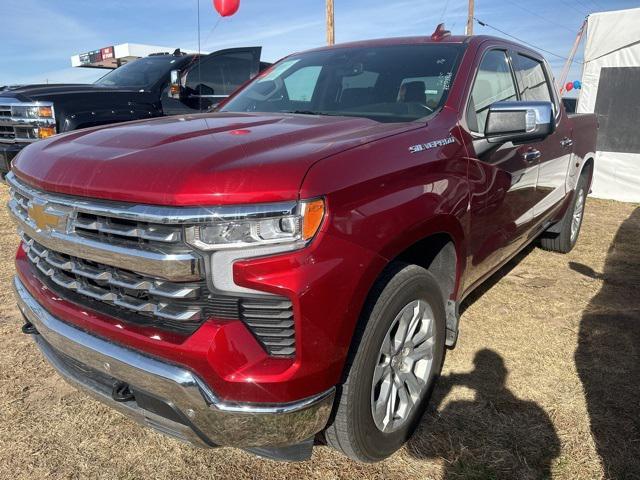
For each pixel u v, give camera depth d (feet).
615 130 28.99
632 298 13.92
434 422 8.57
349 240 6.01
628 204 28.27
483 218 9.26
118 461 7.74
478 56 10.18
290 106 10.68
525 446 8.04
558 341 11.39
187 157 6.00
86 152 6.79
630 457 7.80
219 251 5.57
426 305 7.83
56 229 6.63
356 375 6.55
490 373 10.05
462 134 8.71
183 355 5.72
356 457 7.14
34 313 7.26
